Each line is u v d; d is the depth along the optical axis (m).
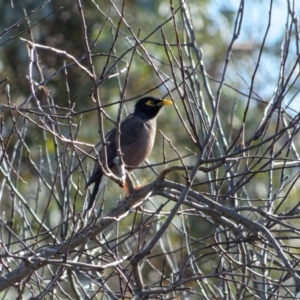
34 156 18.91
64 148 10.18
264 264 9.41
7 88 8.86
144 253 8.24
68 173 10.18
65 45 21.45
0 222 9.43
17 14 20.22
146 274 17.88
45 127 8.23
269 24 8.80
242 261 9.22
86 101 20.50
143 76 20.94
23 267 8.71
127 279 8.70
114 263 7.74
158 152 20.91
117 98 20.31
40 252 8.65
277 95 9.20
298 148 18.94
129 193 9.23
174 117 21.05
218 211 8.65
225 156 8.18
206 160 8.14
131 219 16.92
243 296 9.71
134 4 20.45
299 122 9.09
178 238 18.70
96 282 8.92
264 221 9.70
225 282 9.67
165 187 8.98
